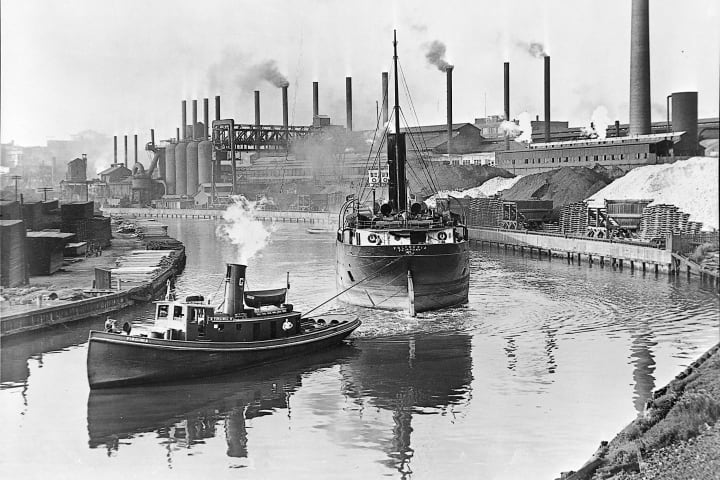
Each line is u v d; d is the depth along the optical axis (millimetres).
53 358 39719
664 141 116375
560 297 57344
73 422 30641
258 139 195250
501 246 100125
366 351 40594
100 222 91438
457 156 167125
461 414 31047
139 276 63156
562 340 43031
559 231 98375
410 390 34062
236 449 28062
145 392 33969
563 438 28281
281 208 181750
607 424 29625
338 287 56438
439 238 51188
